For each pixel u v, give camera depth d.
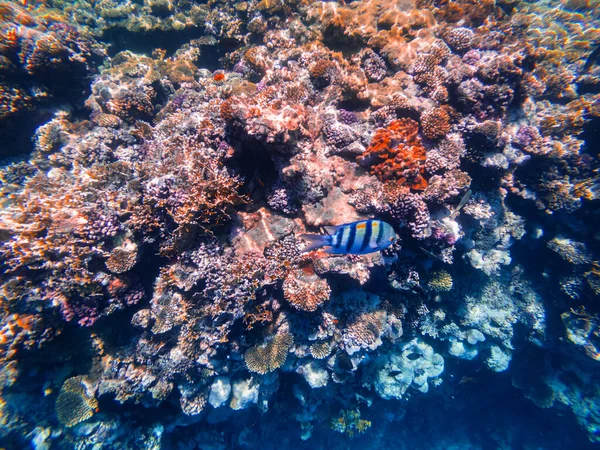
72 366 0.77
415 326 0.96
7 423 0.72
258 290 0.70
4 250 0.68
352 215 0.69
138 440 0.85
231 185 0.68
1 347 0.66
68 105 1.04
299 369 0.90
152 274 0.79
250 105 0.66
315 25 0.93
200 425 1.05
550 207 1.00
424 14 0.90
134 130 0.96
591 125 1.00
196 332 0.72
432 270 0.89
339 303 0.79
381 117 0.75
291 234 0.71
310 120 0.73
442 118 0.73
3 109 0.91
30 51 0.92
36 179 0.85
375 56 0.85
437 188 0.69
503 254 1.01
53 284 0.68
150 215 0.71
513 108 0.90
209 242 0.69
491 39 0.87
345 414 1.13
